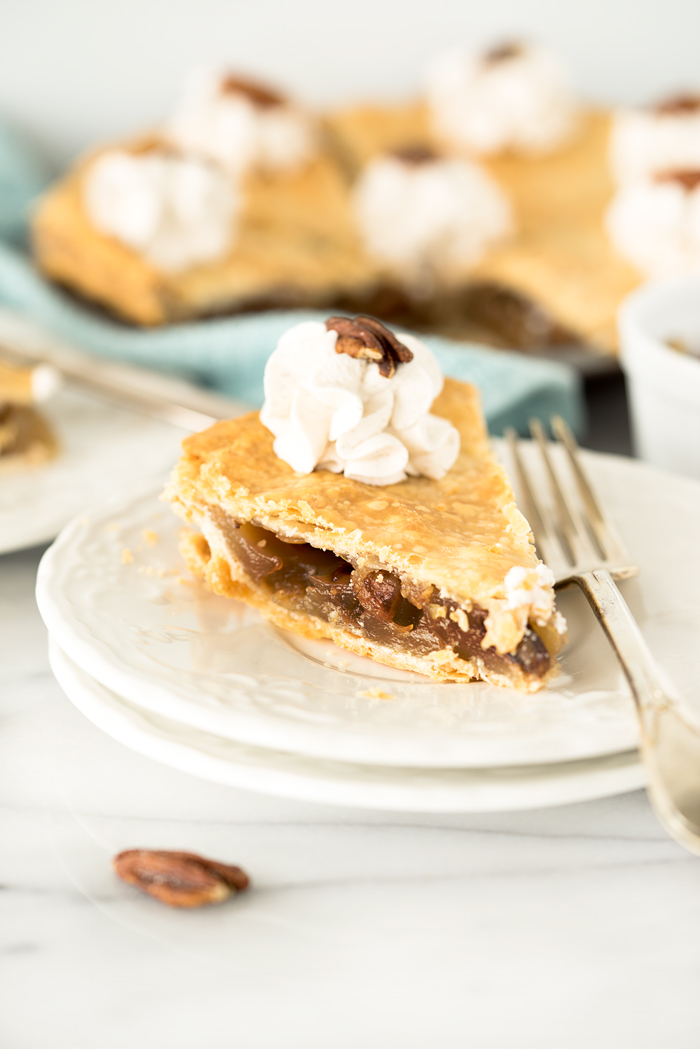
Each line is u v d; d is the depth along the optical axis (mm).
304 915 419
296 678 460
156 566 502
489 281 862
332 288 837
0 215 863
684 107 888
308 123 935
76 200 803
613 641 445
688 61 1079
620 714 437
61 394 631
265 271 806
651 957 410
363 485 503
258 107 896
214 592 499
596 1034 396
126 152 793
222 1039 396
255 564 499
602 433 674
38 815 445
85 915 420
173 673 449
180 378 711
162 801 449
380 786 420
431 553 475
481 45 1039
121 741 437
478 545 480
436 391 516
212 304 785
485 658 466
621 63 1072
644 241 791
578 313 783
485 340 863
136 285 761
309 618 492
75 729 474
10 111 935
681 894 423
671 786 407
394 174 867
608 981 406
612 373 717
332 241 888
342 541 483
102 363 657
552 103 965
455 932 415
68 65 937
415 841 438
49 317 743
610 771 424
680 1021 398
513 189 937
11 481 562
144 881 423
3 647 506
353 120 965
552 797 419
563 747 423
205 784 455
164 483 533
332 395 503
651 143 892
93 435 598
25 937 416
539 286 814
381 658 481
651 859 432
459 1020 399
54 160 961
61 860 433
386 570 481
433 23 1026
